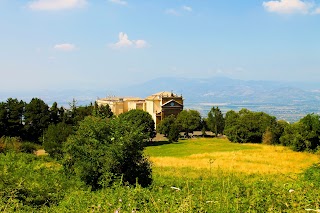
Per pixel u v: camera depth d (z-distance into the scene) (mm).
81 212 11953
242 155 63844
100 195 15508
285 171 40281
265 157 60562
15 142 50062
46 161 39812
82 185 22812
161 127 115875
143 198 11719
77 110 100875
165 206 9570
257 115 107188
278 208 8828
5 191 17125
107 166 22391
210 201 9656
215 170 38875
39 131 90062
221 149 84375
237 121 109125
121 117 25203
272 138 98375
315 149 69938
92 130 23344
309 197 9625
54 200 18234
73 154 24000
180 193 13773
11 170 28078
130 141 22938
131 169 23375
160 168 43500
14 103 88000
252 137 105562
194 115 128125
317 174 17594
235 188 12391
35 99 90750
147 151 85312
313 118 72312
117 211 9617
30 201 17000
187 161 54594
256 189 12547
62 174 27156
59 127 45375
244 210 9195
